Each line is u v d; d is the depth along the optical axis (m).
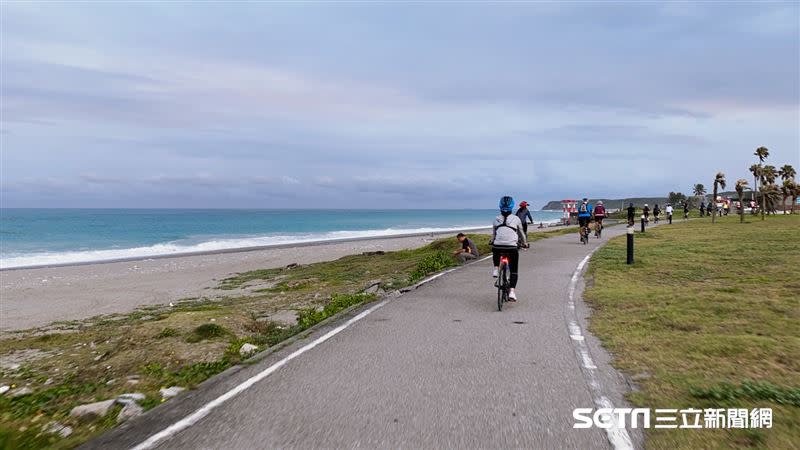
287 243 52.09
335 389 5.40
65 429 4.79
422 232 73.19
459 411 4.70
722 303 9.31
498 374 5.80
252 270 28.64
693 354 6.35
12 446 4.31
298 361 6.52
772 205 67.12
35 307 18.62
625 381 5.51
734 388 5.04
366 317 9.25
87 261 36.06
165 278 26.05
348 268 23.69
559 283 12.95
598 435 4.15
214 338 8.42
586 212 27.05
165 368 7.07
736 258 16.19
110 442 4.25
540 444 3.99
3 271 30.59
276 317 11.99
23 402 5.94
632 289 11.41
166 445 4.15
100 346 10.31
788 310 8.65
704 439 4.02
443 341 7.40
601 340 7.31
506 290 10.27
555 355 6.57
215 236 69.19
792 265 14.00
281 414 4.73
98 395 6.10
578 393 5.14
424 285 13.16
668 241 24.23
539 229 55.41
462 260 19.45
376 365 6.26
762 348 6.48
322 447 4.01
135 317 15.34
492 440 4.07
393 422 4.47
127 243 56.41
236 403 5.07
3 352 10.73
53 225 99.19
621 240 26.44
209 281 24.17
